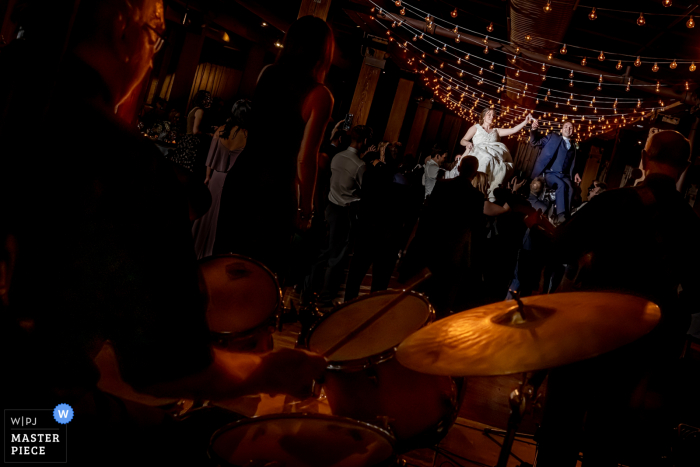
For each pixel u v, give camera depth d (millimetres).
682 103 11023
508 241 6930
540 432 2686
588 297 1724
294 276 5234
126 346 1050
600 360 2537
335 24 15812
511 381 5367
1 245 1019
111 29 1085
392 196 5891
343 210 5715
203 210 1593
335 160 5766
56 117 1045
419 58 15055
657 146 2678
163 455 1196
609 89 14766
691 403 2920
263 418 1368
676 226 2582
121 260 1033
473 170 4570
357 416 1961
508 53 11242
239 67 21562
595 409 2557
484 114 10336
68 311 1033
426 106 21062
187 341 1060
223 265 2109
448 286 4500
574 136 18391
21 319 1034
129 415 1228
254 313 1882
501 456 1802
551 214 10258
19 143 1030
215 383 1107
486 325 1666
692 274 2549
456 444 3504
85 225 1025
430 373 1488
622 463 2744
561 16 8336
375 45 13703
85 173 1025
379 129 21547
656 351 2535
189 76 16547
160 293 1049
